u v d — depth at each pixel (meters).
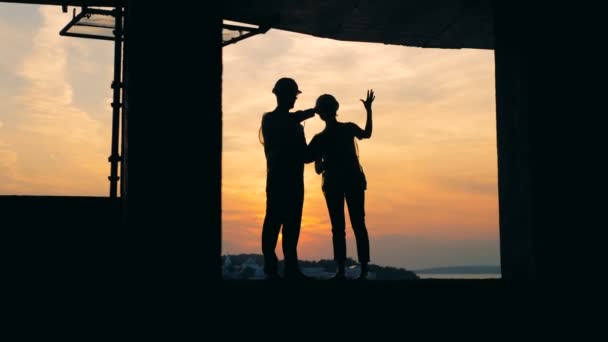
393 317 5.05
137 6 5.36
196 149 5.37
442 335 5.13
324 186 7.05
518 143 7.38
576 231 6.80
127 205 5.29
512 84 7.52
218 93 5.49
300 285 5.41
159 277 5.20
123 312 4.77
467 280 6.43
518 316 5.37
